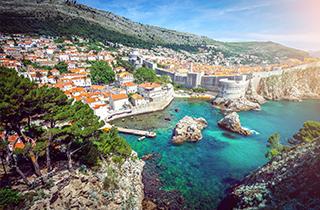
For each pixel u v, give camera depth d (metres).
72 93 91.75
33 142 31.06
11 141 41.09
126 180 41.06
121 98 95.12
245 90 136.25
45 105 29.12
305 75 168.62
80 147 35.44
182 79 161.88
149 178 47.00
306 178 31.03
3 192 23.89
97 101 85.88
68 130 30.67
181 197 40.91
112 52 196.62
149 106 101.75
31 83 27.95
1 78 24.55
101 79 125.38
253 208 31.84
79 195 30.56
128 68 164.38
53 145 33.31
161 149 63.19
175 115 99.62
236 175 49.31
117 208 33.75
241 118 99.19
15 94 24.98
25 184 28.52
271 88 145.25
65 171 32.50
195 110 110.62
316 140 38.91
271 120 96.62
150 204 38.69
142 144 66.44
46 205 26.23
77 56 151.00
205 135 75.88
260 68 190.38
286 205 29.34
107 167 39.69
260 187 35.69
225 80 132.50
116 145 45.91
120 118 90.94
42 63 128.25
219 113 106.38
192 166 53.25
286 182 33.00
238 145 67.44
